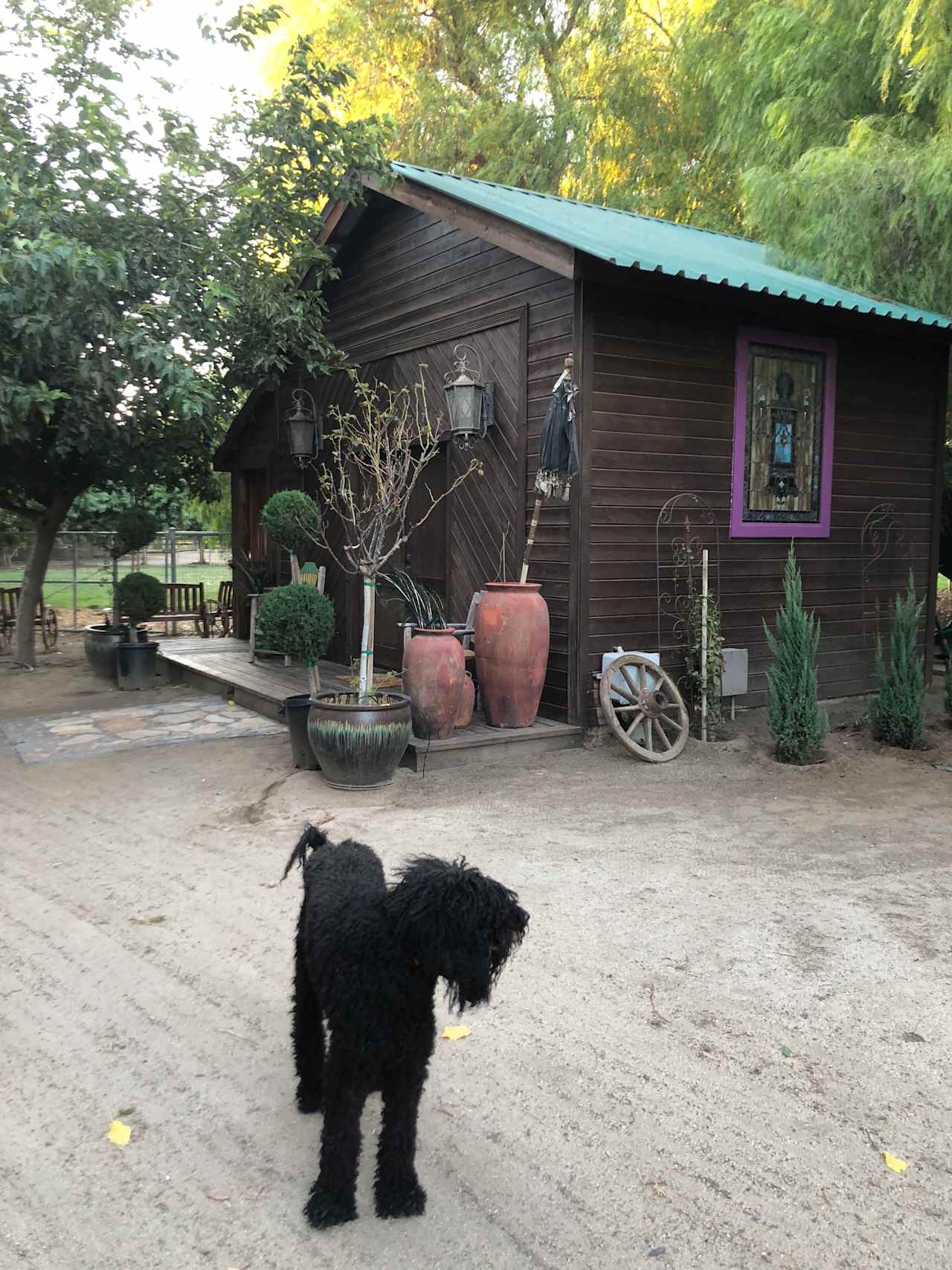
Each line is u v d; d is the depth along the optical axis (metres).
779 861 5.03
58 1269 2.23
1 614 14.05
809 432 8.73
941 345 9.69
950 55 8.90
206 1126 2.79
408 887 2.25
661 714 7.27
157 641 13.57
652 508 7.75
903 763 7.19
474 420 8.09
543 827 5.57
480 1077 3.03
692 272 7.03
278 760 7.21
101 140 8.73
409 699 6.61
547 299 7.54
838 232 9.23
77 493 11.96
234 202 9.84
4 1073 3.06
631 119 18.11
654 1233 2.36
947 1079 3.03
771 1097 2.93
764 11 11.41
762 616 8.61
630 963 3.81
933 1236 2.35
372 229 9.95
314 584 10.17
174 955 3.91
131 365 8.46
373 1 18.88
